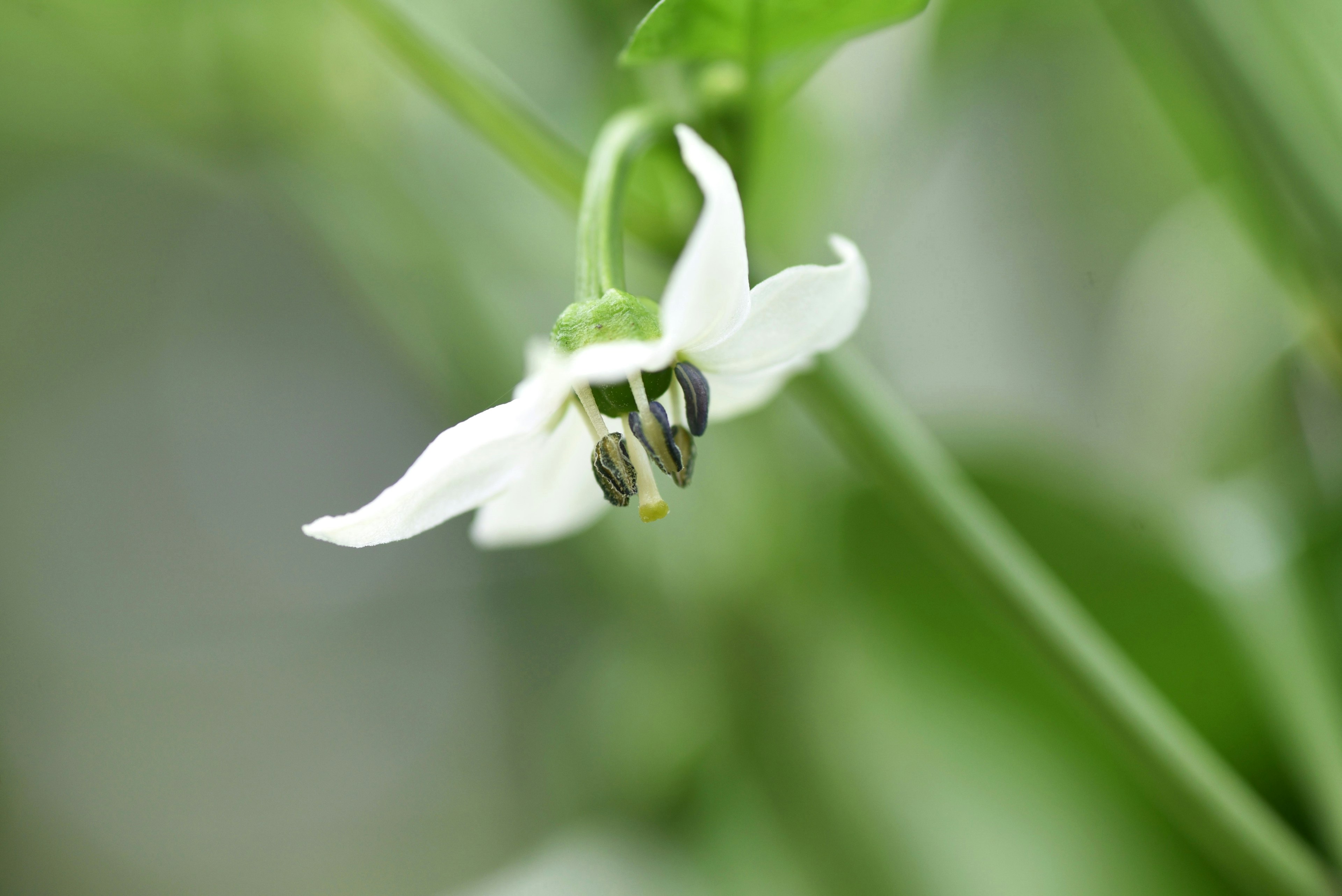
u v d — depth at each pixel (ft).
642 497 0.51
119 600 1.15
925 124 0.61
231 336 1.17
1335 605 0.59
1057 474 0.62
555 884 0.63
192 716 1.13
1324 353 0.55
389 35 0.54
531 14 0.60
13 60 0.62
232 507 1.19
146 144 0.66
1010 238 0.64
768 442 0.63
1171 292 0.62
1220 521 0.60
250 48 0.63
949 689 0.63
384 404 1.19
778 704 0.63
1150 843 0.61
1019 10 0.61
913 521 0.54
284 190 0.64
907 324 0.65
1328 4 0.54
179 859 1.11
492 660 1.01
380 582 1.13
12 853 1.06
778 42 0.52
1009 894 0.61
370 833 1.09
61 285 1.07
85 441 1.16
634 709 0.65
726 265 0.49
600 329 0.51
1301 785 0.58
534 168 0.54
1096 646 0.53
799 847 0.62
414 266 0.64
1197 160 0.57
